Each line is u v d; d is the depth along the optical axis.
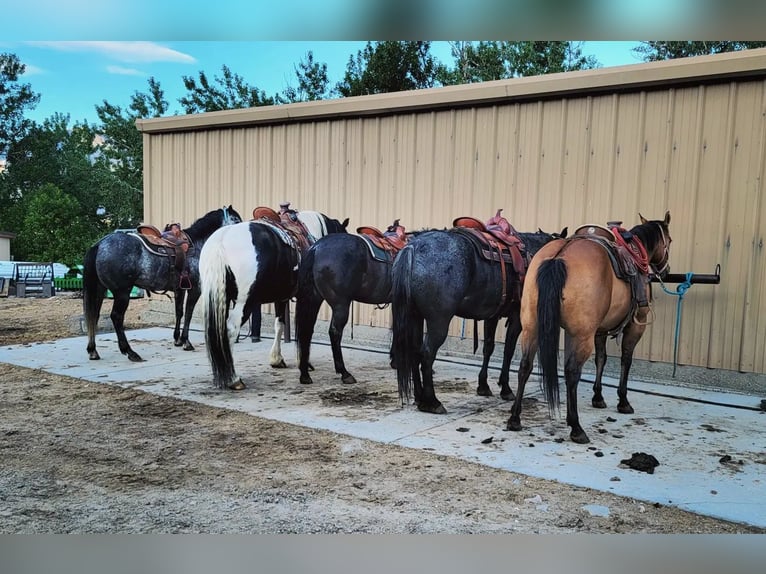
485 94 7.09
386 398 5.32
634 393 5.65
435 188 7.71
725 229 5.92
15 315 11.41
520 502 3.20
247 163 9.30
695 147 6.04
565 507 3.14
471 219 4.96
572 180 6.77
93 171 34.84
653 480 3.51
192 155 9.88
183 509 3.08
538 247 5.38
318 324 8.58
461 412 4.91
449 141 7.57
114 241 6.64
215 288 5.23
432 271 4.50
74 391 5.46
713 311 5.98
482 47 22.00
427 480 3.49
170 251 6.91
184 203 10.04
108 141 34.97
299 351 5.78
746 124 5.77
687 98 6.05
